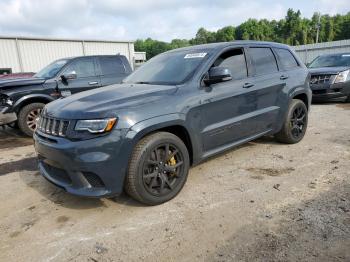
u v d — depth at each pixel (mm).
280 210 3215
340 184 3760
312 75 9742
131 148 3131
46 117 3508
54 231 3051
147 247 2725
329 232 2793
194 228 2971
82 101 3457
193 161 3775
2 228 3156
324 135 6055
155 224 3070
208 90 3863
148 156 3252
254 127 4566
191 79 3811
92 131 3014
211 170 4395
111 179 3096
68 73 7305
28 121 6992
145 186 3285
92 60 8008
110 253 2670
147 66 4773
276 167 4430
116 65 8398
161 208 3377
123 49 26781
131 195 3334
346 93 9641
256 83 4520
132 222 3131
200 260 2523
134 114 3174
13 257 2682
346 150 5055
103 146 3016
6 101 6691
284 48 5422
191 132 3641
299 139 5531
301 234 2785
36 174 4648
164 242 2781
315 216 3061
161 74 4223
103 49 25672
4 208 3580
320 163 4508
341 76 9469
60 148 3096
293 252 2553
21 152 5926
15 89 6770
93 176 3105
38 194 3910
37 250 2764
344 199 3373
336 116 7930
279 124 5066
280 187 3766
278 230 2865
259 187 3791
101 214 3322
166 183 3453
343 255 2488
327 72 9570
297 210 3193
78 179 3107
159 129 3492
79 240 2879
